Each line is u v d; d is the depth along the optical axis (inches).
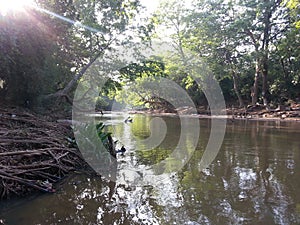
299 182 168.1
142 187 165.0
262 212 125.9
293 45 775.1
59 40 452.1
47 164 172.1
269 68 911.0
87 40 531.2
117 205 137.1
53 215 124.3
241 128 482.6
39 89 405.7
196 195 149.9
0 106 340.5
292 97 901.2
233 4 821.2
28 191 150.5
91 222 117.9
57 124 314.2
